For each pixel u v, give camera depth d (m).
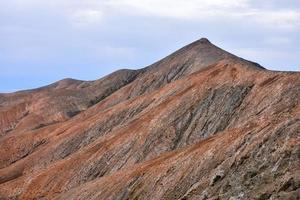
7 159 135.75
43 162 111.62
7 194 92.88
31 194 89.38
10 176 111.19
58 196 79.38
